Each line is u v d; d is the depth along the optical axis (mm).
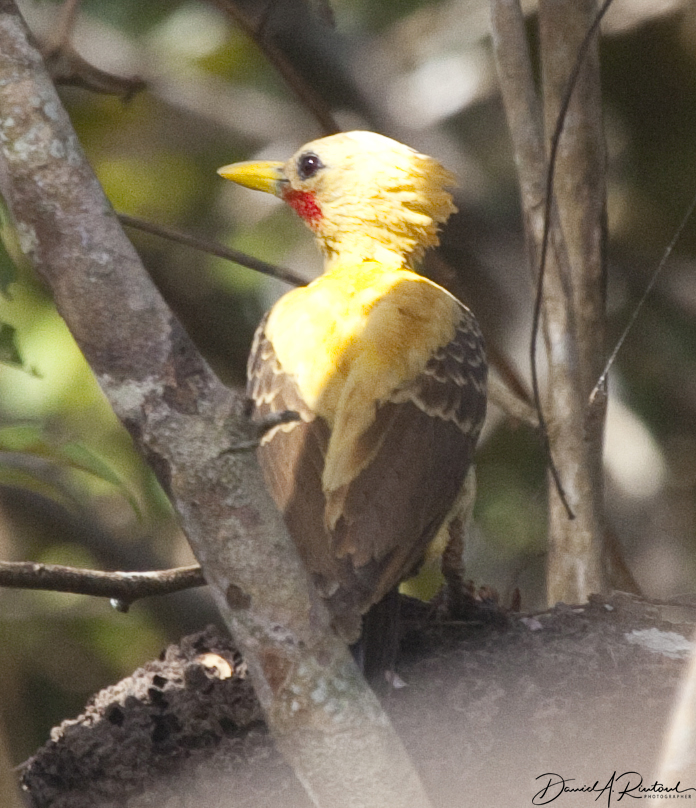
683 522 15383
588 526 10109
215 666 8641
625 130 16859
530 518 13875
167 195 16859
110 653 15062
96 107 16938
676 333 15969
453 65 17500
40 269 6062
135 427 5992
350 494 8570
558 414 10195
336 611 8016
